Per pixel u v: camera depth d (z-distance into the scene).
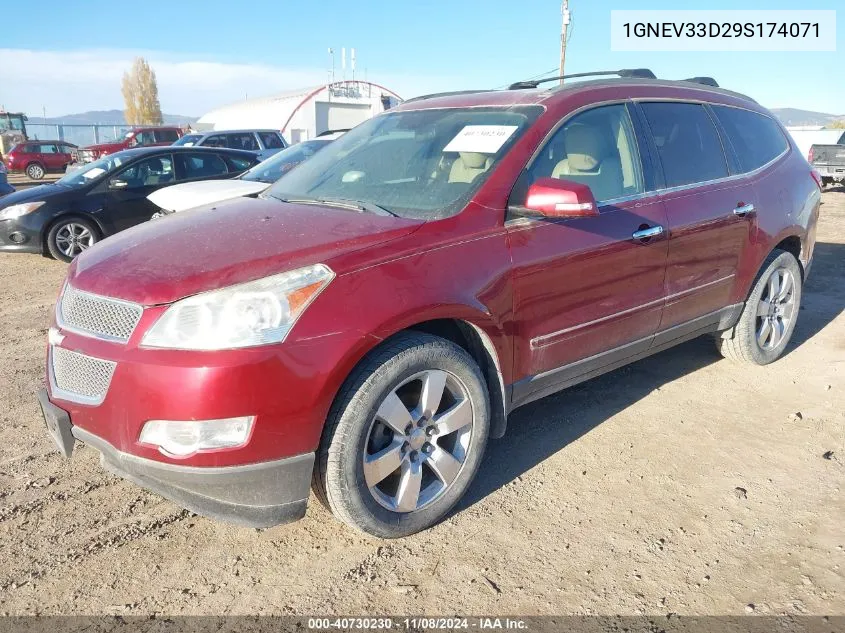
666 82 4.07
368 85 33.72
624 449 3.57
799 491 3.17
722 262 4.04
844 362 4.77
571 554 2.73
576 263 3.17
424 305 2.61
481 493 3.17
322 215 3.03
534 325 3.08
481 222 2.92
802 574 2.60
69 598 2.49
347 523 2.66
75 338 2.58
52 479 3.30
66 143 28.84
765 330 4.59
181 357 2.30
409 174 3.35
